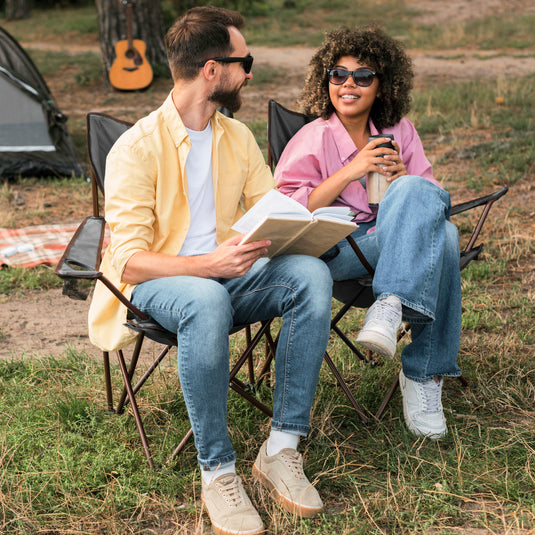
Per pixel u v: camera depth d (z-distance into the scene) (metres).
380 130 3.10
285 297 2.25
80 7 25.14
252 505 2.17
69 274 2.06
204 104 2.43
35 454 2.54
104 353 2.76
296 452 2.25
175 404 2.85
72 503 2.25
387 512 2.16
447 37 15.81
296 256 2.30
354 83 2.90
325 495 2.28
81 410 2.81
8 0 23.27
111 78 11.80
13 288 4.40
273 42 16.48
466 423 2.65
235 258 2.18
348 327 3.57
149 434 2.66
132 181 2.34
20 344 3.64
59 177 6.99
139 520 2.20
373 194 2.74
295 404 2.25
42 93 7.16
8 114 6.84
